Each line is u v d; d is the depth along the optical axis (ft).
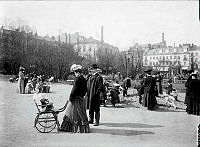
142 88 45.01
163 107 41.39
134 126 27.09
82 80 24.11
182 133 24.00
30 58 96.32
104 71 124.98
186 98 36.78
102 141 20.89
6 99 48.49
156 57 137.90
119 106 42.16
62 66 104.88
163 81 91.91
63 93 61.62
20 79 60.23
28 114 32.73
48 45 103.04
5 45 91.76
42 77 77.51
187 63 111.75
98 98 27.04
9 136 21.84
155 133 23.86
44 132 23.56
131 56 114.42
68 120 24.08
